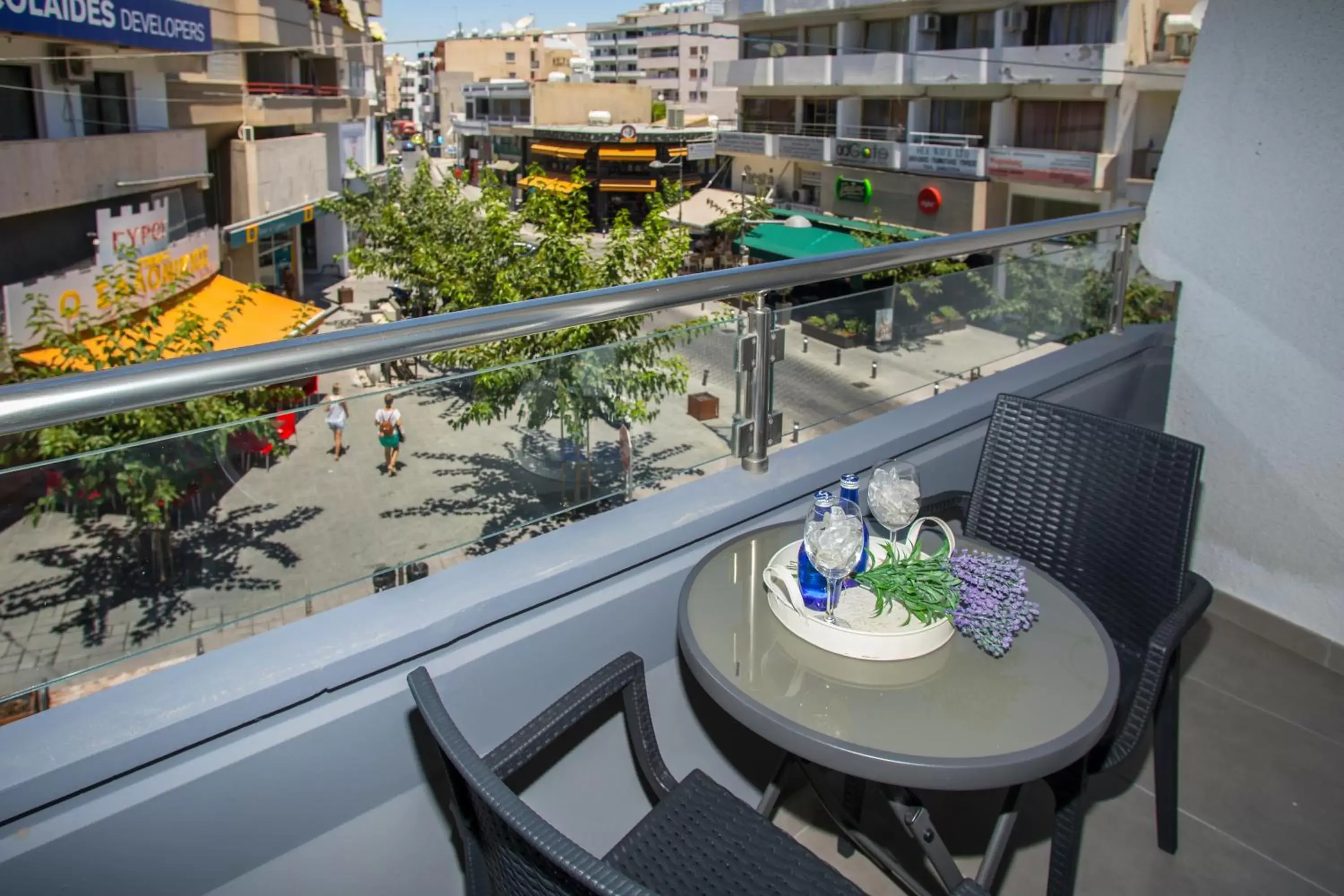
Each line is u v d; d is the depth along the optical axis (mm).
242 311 17641
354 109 34469
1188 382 3107
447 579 1672
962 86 26594
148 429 5719
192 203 18578
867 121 30078
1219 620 2924
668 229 13828
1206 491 3070
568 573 1716
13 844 1197
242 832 1391
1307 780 2211
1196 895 1893
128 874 1295
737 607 1613
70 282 12781
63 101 14859
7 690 1351
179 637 1498
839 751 1237
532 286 13945
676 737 1968
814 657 1471
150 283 15828
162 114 18344
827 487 2277
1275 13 2752
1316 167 2691
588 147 48844
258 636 1503
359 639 1495
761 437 2191
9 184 11961
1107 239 3639
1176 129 3086
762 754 2129
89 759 1243
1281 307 2795
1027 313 3330
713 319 2152
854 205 29828
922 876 1907
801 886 1361
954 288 2969
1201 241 3010
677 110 51625
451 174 16703
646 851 1416
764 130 33625
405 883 1608
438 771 1588
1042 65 23469
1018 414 2258
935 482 2619
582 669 1761
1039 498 2213
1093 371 3383
